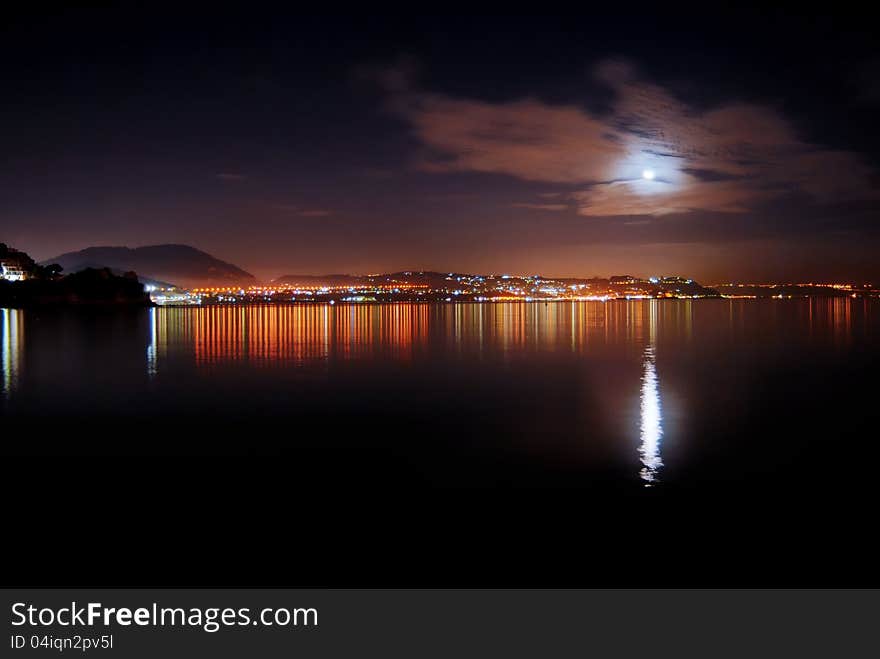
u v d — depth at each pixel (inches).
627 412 776.9
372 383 1039.0
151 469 518.0
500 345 1813.5
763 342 1867.6
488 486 467.5
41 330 2522.1
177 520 398.6
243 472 508.4
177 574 329.4
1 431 663.8
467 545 361.4
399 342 1927.9
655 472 501.4
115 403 840.3
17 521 397.1
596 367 1272.1
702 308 5974.4
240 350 1648.6
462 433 655.8
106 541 366.6
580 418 737.0
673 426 686.5
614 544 361.7
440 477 491.2
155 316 4197.8
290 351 1625.2
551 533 377.1
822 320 3228.3
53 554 350.3
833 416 741.3
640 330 2519.7
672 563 340.8
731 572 332.2
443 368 1261.1
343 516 405.1
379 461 541.3
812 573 330.6
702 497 439.2
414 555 348.8
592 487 463.5
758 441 609.9
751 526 387.2
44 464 533.0
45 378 1087.0
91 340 1993.1
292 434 652.7
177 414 760.3
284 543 364.5
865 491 451.8
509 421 720.3
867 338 1985.7
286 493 453.1
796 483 470.9
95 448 590.6
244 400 866.8
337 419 733.9
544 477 489.4
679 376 1120.2
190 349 1664.6
